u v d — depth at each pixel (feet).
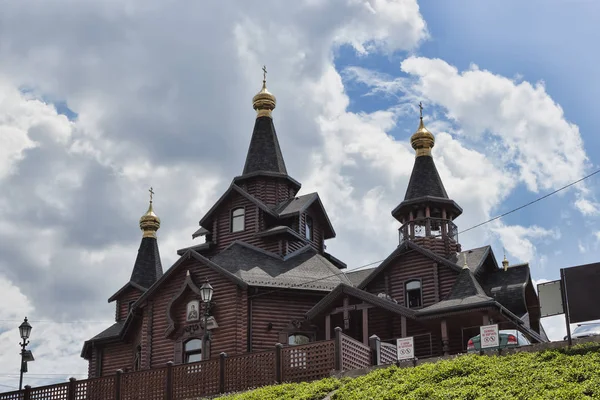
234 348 146.61
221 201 172.65
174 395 118.62
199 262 155.02
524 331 150.51
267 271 155.53
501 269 165.27
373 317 148.05
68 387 128.06
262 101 187.52
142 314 165.48
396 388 96.32
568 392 85.25
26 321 136.77
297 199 175.11
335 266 178.81
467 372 97.76
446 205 173.27
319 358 111.45
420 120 185.98
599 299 100.17
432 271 158.20
